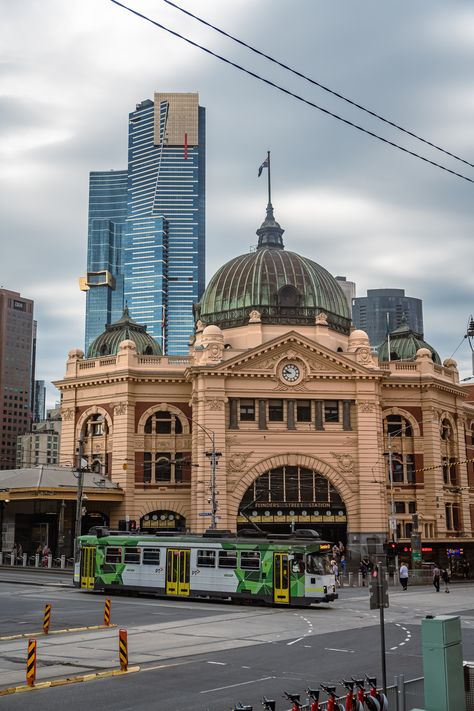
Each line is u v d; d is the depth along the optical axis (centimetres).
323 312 8831
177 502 8294
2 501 8231
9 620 3853
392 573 6950
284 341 8038
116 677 2475
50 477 7912
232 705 2109
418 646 3134
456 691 1734
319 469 7962
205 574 5022
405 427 8731
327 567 4753
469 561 8019
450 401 9194
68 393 8750
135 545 5359
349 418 8131
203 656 2867
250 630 3603
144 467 8331
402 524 8475
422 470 8594
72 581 6269
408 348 9650
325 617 4209
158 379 8431
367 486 7950
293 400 8062
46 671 2550
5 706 2088
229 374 7956
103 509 8319
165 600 5112
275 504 7856
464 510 9069
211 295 9131
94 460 8531
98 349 9512
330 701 1669
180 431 8481
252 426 7981
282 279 8881
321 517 7912
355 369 8094
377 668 2642
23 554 8044
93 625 3697
